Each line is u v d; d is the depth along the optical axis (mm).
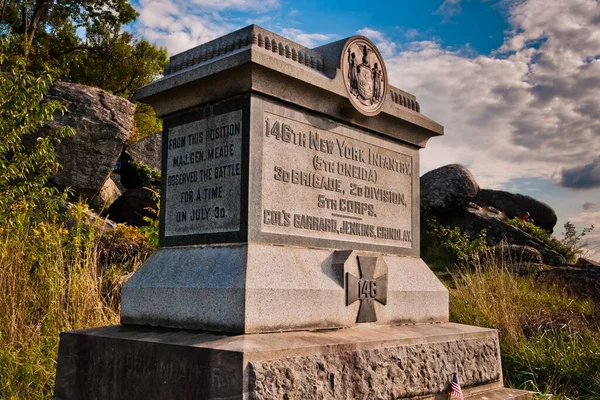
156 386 3666
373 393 4047
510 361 7156
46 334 6137
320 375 3701
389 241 5352
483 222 16781
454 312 8727
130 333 4066
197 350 3490
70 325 6363
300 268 4281
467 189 17125
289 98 4387
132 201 13883
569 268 11758
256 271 3934
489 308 8688
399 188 5547
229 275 3928
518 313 8656
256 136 4180
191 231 4426
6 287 6504
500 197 19656
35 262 7414
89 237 7926
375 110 5031
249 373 3316
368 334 4387
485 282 9945
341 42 4832
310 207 4551
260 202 4152
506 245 12859
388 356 4234
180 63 4719
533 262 13961
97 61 25812
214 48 4496
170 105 4676
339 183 4852
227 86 4262
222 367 3371
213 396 3383
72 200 13094
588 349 7047
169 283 4234
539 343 7430
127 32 26328
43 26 24141
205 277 4051
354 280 4629
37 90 9312
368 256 4812
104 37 25953
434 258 15523
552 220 19781
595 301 10297
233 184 4188
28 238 7445
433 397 4586
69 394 4176
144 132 26297
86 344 4129
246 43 4270
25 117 9250
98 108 13375
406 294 5156
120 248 9766
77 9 24125
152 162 16594
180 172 4582
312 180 4594
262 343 3561
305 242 4469
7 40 10680
